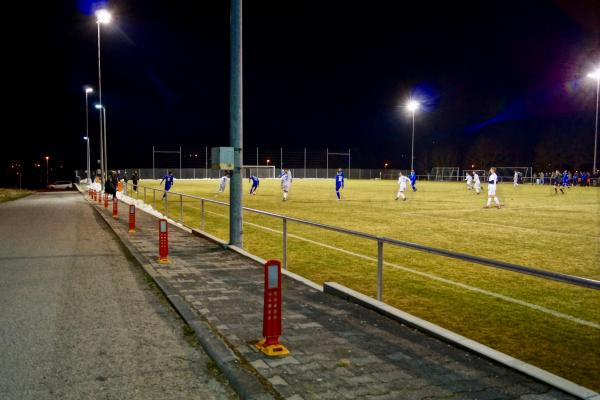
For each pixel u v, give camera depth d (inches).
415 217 800.9
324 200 1205.1
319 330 227.3
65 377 183.5
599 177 2142.0
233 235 459.8
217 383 179.2
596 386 182.9
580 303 295.3
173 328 240.1
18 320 251.9
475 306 288.7
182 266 381.4
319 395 161.9
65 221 757.3
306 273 380.5
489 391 165.0
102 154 1563.7
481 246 510.3
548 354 214.7
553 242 537.6
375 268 398.3
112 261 417.1
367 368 183.9
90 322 249.1
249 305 271.7
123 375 185.3
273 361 190.4
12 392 170.9
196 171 3208.7
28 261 416.8
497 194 1526.8
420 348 204.4
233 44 441.1
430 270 389.1
